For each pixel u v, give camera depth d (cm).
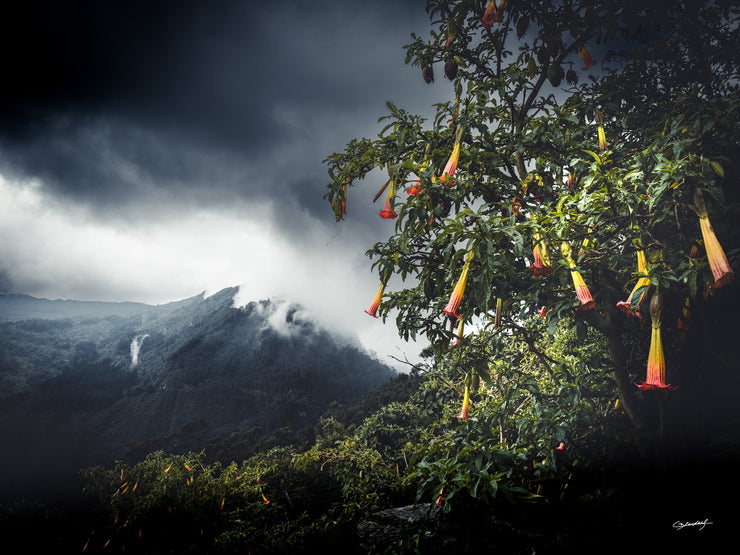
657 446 365
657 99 421
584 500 357
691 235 333
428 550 365
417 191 360
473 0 394
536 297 325
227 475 940
